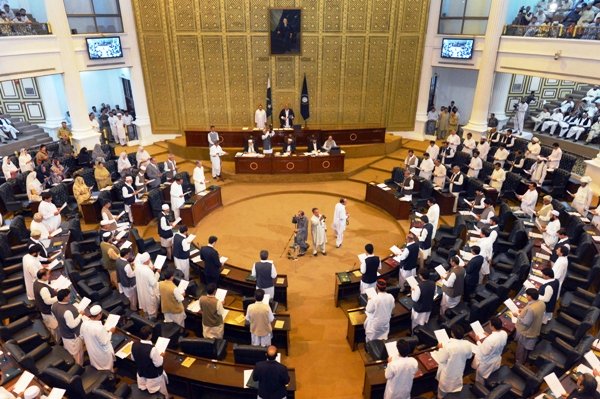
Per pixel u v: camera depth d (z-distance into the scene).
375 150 19.77
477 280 9.41
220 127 20.89
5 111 21.16
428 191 14.84
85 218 13.40
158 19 18.97
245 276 10.26
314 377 8.25
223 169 18.23
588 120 19.02
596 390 6.00
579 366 6.70
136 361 6.67
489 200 12.58
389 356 6.78
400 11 19.47
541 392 6.88
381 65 20.36
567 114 20.50
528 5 20.48
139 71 19.73
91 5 18.48
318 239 12.33
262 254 9.27
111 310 9.03
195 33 19.22
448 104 23.22
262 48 19.59
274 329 8.45
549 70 16.53
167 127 20.86
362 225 14.48
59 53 17.16
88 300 8.10
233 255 12.52
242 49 19.58
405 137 21.91
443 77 22.81
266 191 16.94
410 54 20.31
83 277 9.73
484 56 18.36
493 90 21.17
